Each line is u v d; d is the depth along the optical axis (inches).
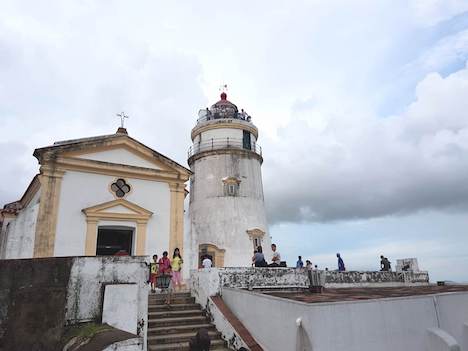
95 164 621.6
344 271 644.1
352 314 322.0
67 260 306.8
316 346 294.5
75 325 293.1
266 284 510.6
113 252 644.1
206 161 1107.3
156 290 542.3
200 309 482.9
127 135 668.7
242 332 396.5
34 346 278.1
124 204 629.3
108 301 305.1
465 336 414.3
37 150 583.5
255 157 1139.9
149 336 391.5
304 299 351.6
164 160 696.4
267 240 1066.7
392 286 690.8
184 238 673.6
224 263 966.4
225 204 1034.1
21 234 545.3
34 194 684.7
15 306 285.6
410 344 355.3
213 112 1219.9
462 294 440.1
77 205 595.8
